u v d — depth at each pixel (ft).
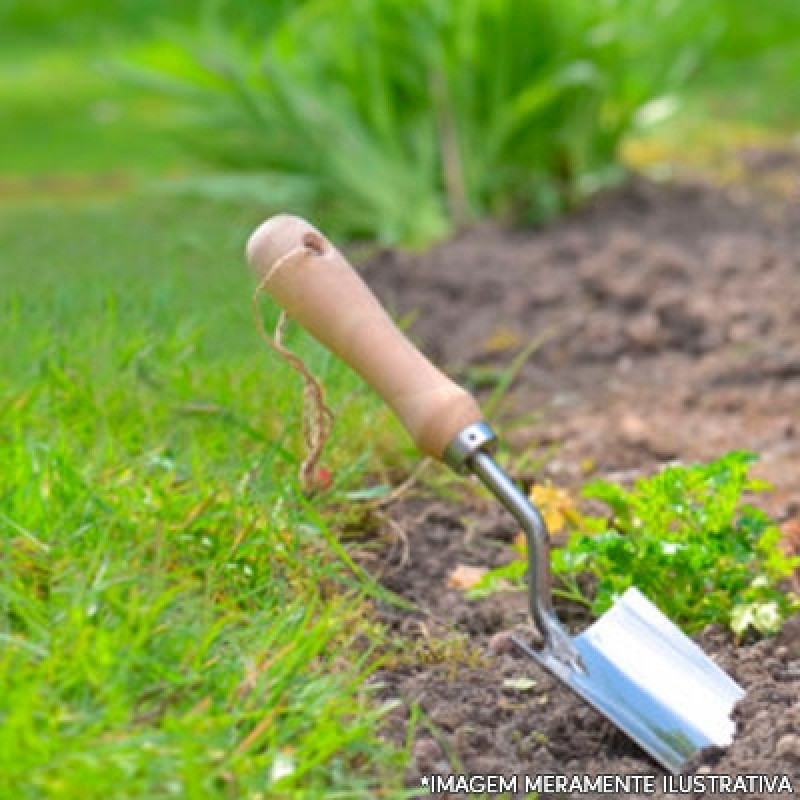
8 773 10.62
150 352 18.90
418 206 32.22
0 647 12.22
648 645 13.32
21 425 17.35
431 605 15.78
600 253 28.91
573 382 23.79
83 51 57.88
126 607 12.36
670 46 35.76
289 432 17.46
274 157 34.40
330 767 12.03
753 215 31.53
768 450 20.21
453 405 12.97
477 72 33.37
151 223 30.09
